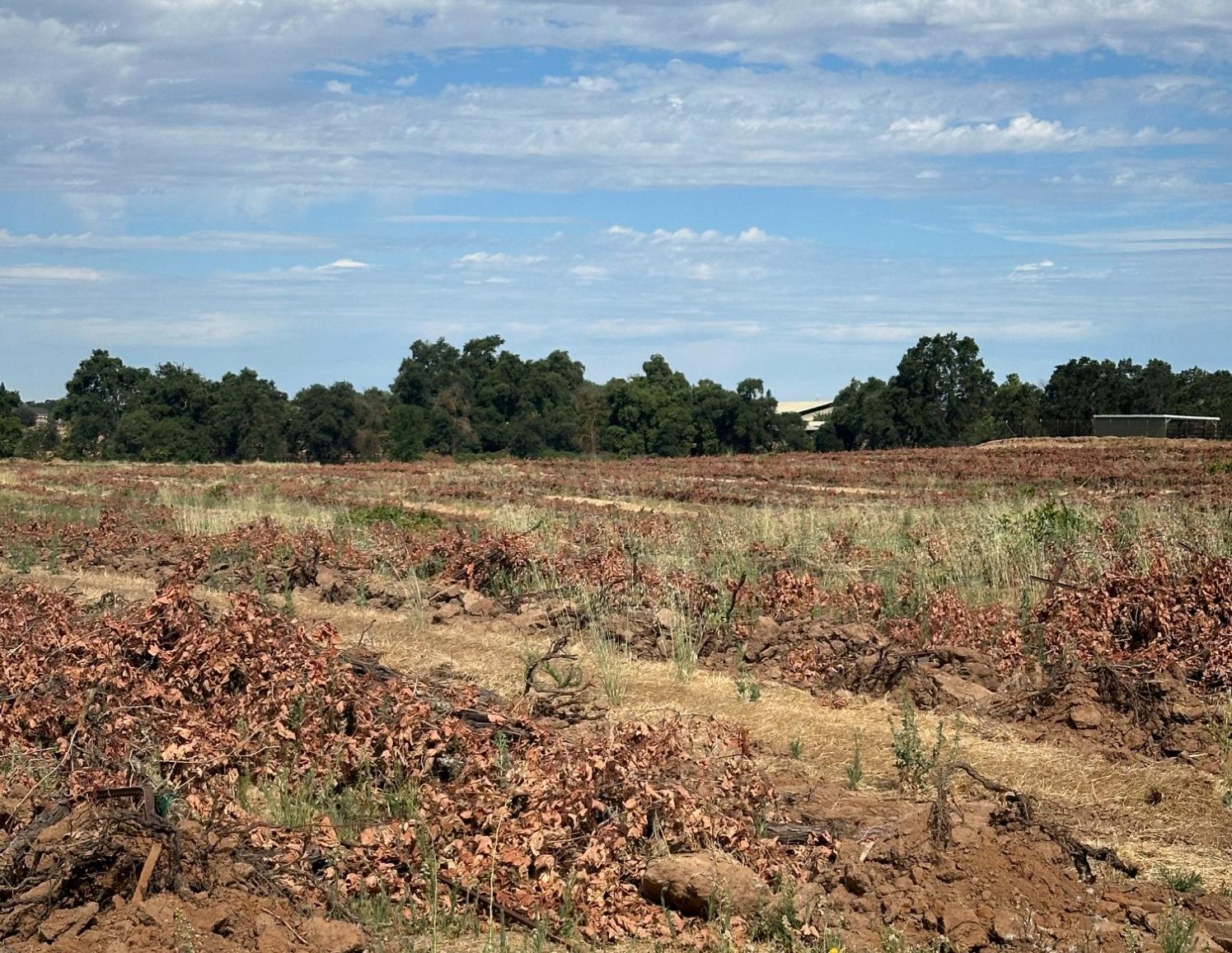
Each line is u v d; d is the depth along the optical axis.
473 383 86.69
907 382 86.88
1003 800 7.98
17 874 6.01
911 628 12.55
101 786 7.08
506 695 10.69
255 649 9.71
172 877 6.03
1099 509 22.28
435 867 6.57
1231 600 11.92
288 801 7.80
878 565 15.81
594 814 7.25
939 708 10.44
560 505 28.58
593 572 14.90
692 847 7.10
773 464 48.88
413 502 30.91
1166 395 88.56
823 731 9.80
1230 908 6.65
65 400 88.88
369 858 6.89
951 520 19.08
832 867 6.93
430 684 9.88
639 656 12.31
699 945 6.23
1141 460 45.50
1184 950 5.99
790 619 13.23
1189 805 8.31
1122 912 6.47
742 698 10.72
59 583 16.53
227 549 17.69
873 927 6.33
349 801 7.89
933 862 6.71
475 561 15.81
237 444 78.50
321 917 6.12
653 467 47.03
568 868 6.90
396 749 8.26
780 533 18.36
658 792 7.19
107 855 6.08
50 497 32.75
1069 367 90.62
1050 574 14.43
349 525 21.39
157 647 10.19
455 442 79.69
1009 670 11.12
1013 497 27.53
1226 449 51.59
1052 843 7.12
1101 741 9.64
